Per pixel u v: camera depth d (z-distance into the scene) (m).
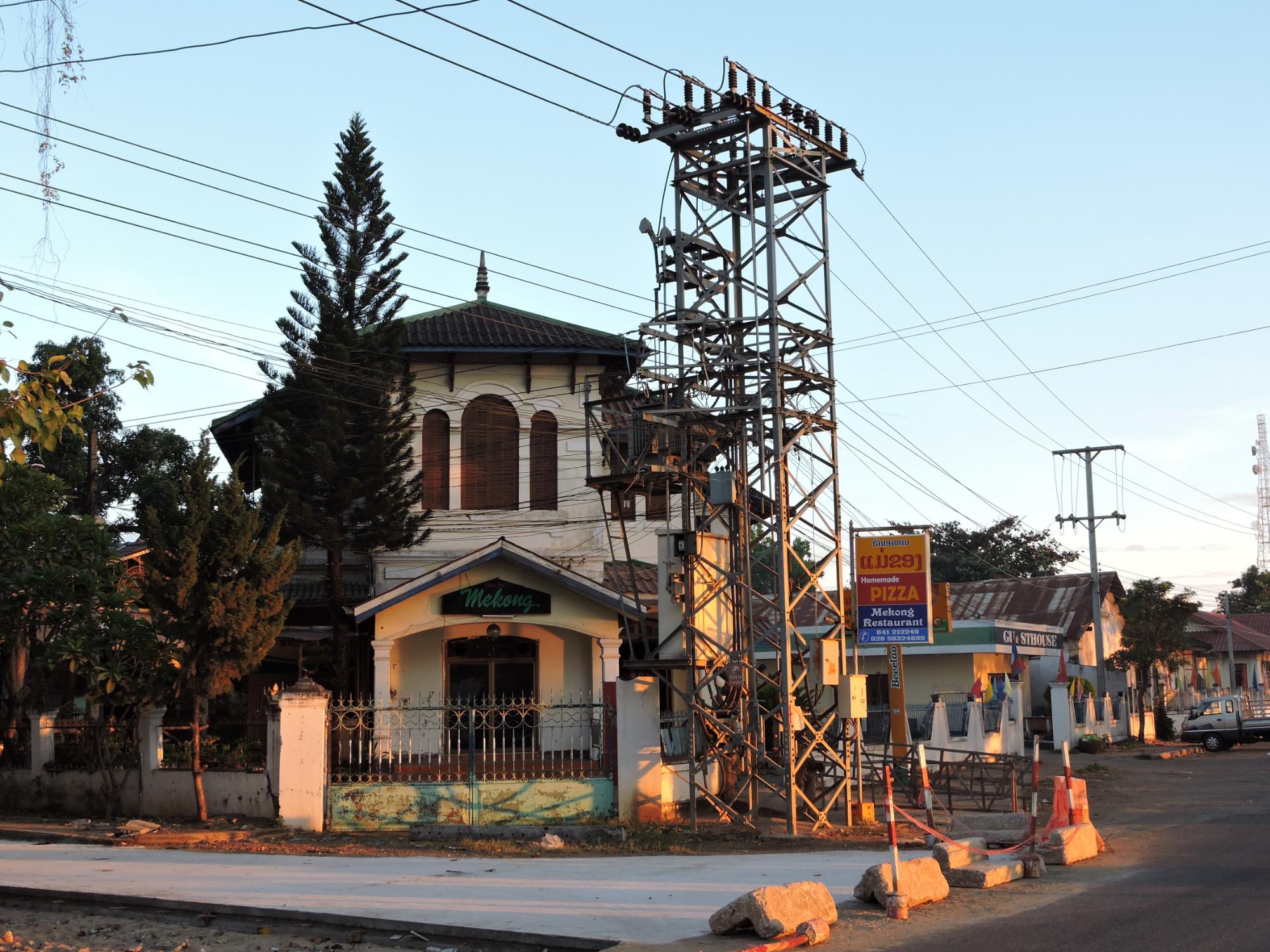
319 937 10.05
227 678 17.78
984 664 35.94
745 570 17.56
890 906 9.90
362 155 26.30
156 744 19.27
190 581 17.44
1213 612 75.94
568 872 13.08
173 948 9.77
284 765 17.31
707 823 17.36
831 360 17.98
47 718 20.55
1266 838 15.29
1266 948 8.42
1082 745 37.84
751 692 17.66
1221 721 40.12
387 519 24.67
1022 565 65.69
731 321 17.38
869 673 35.72
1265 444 104.19
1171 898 10.56
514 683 25.11
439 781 17.72
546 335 28.23
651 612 23.41
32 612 19.69
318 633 24.62
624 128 17.48
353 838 16.59
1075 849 13.15
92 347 33.31
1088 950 8.47
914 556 18.05
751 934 9.16
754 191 17.86
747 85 16.98
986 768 23.72
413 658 24.92
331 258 26.09
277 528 18.42
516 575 23.38
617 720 18.06
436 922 9.88
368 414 25.05
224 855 15.01
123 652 18.80
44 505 20.77
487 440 27.58
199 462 18.05
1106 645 49.28
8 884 12.31
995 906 10.43
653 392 18.61
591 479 18.22
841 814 18.47
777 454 16.88
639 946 8.72
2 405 10.01
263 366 25.03
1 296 10.30
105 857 14.77
